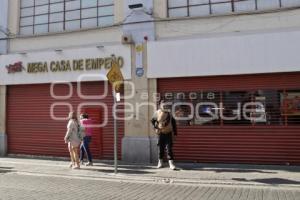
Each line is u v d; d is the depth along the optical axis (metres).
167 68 14.14
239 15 13.44
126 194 8.95
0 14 17.16
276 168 12.54
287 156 12.88
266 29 13.12
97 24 15.78
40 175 12.02
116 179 11.26
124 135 14.71
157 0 14.51
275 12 13.05
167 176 11.45
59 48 16.02
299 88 12.80
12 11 17.16
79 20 16.14
